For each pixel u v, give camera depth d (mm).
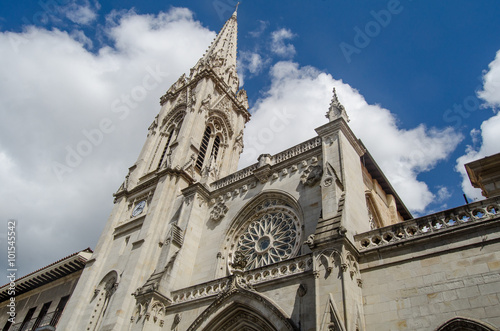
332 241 19266
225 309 21703
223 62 63062
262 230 29375
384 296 17859
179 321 24000
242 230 30672
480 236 16875
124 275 30875
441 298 16219
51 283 46594
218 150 50156
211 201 34750
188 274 29047
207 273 28516
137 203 41688
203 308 23562
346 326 16016
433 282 16891
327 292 17703
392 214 34594
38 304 45406
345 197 22609
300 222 26438
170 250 28859
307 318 18156
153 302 24797
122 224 40125
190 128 45656
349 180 24969
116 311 27859
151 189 40750
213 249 30141
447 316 15562
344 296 16953
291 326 18172
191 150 42438
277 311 19219
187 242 30438
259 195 30781
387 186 35438
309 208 26203
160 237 33094
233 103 56719
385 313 17281
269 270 22094
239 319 21531
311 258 20547
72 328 32375
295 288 19938
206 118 48625
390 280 18219
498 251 16016
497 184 22641
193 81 54625
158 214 35094
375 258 19438
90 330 31672
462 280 16156
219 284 24250
